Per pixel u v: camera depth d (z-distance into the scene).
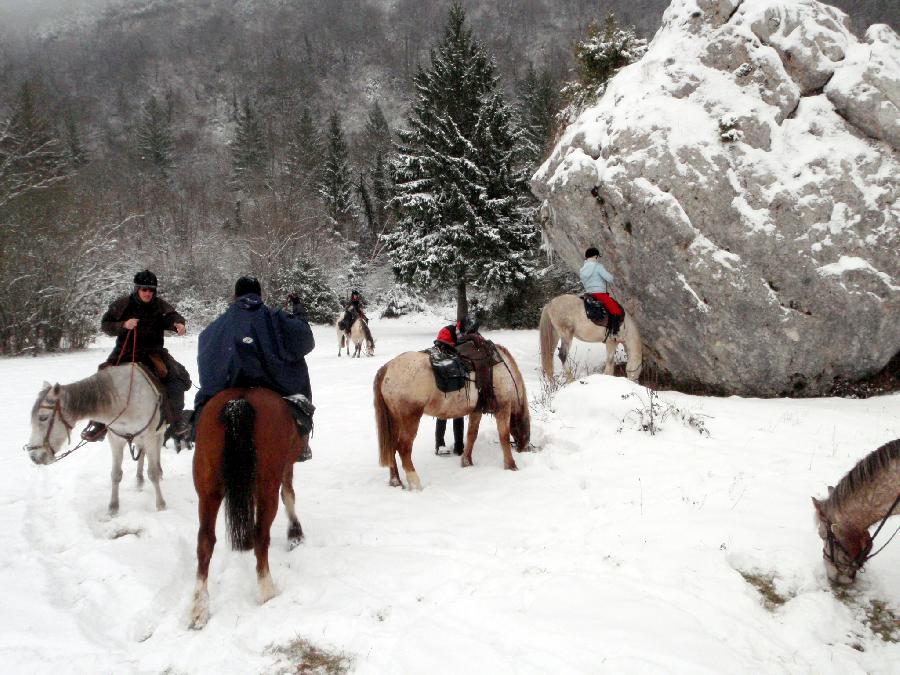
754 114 10.14
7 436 8.47
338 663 3.18
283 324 4.54
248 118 60.12
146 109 70.50
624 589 3.76
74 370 15.94
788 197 9.63
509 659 3.05
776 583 3.97
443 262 25.56
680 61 11.11
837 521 3.78
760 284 9.68
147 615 3.71
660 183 10.20
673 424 7.55
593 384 8.61
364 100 89.06
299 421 4.42
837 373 9.84
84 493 5.95
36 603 3.73
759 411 8.49
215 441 3.69
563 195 11.23
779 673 3.10
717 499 5.27
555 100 36.03
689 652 3.09
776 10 10.55
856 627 3.56
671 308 10.36
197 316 33.81
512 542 4.64
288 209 38.09
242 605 3.78
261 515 3.84
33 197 22.77
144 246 38.66
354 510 5.45
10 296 19.84
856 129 10.08
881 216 9.54
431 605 3.71
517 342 20.12
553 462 6.68
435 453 7.41
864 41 10.77
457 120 26.41
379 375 6.17
